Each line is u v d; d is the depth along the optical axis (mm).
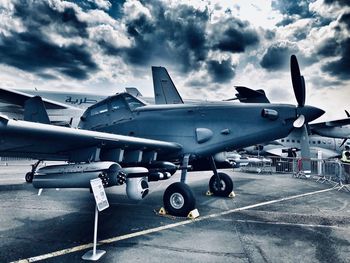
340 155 20281
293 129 5508
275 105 5590
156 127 5855
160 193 7629
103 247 3330
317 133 20812
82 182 3627
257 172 15703
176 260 2943
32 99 9016
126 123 6184
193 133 5613
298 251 3270
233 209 5668
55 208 5582
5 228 4125
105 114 6535
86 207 5699
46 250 3203
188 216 4887
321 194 7906
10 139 3301
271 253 3193
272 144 19422
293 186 9656
